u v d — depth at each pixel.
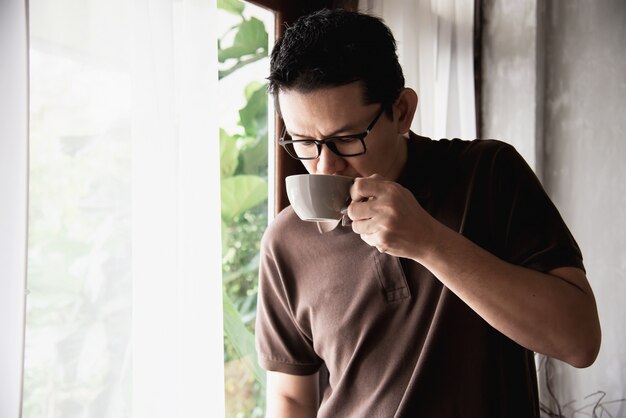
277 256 1.15
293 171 1.54
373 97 0.90
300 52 0.87
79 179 0.98
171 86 1.09
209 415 1.15
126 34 1.04
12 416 0.79
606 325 2.39
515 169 1.01
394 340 1.02
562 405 2.44
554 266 0.88
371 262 1.04
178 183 1.11
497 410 0.97
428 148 1.08
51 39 0.96
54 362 0.96
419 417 0.97
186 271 1.13
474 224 1.00
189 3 1.16
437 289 0.99
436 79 2.12
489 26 2.47
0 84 0.81
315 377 1.23
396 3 1.77
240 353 1.59
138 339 1.02
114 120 1.02
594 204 2.40
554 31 2.45
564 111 2.45
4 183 0.81
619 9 2.35
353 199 0.83
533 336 0.82
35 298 0.94
